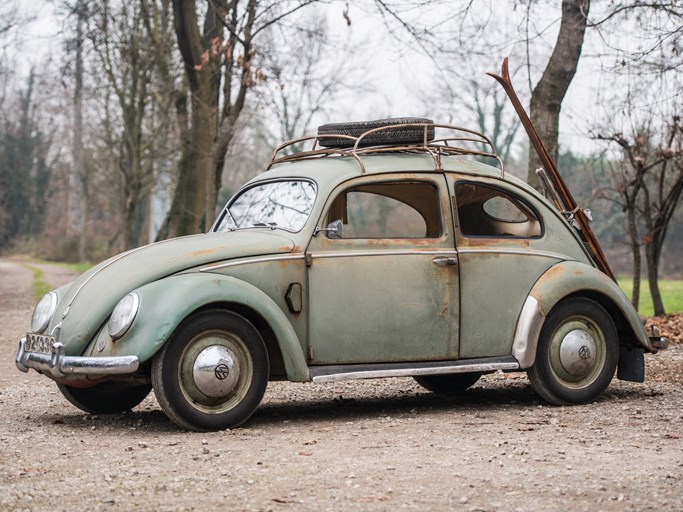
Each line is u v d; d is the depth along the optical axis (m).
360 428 6.03
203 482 4.45
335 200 6.54
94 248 66.56
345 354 6.41
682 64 9.95
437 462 4.86
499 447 5.27
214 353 5.93
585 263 7.29
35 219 87.19
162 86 28.34
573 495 4.15
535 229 7.18
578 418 6.36
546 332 6.89
